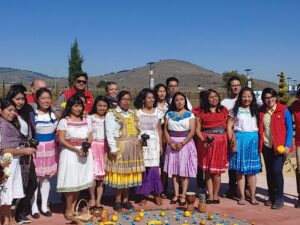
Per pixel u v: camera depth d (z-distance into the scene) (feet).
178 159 24.39
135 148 23.02
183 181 24.49
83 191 26.17
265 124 24.36
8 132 18.65
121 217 22.11
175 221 21.48
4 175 18.08
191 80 513.86
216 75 570.46
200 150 24.95
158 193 24.44
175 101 24.50
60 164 21.39
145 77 522.06
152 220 21.38
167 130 24.88
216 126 24.35
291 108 24.62
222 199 26.04
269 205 24.64
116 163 22.67
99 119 23.49
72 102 21.47
